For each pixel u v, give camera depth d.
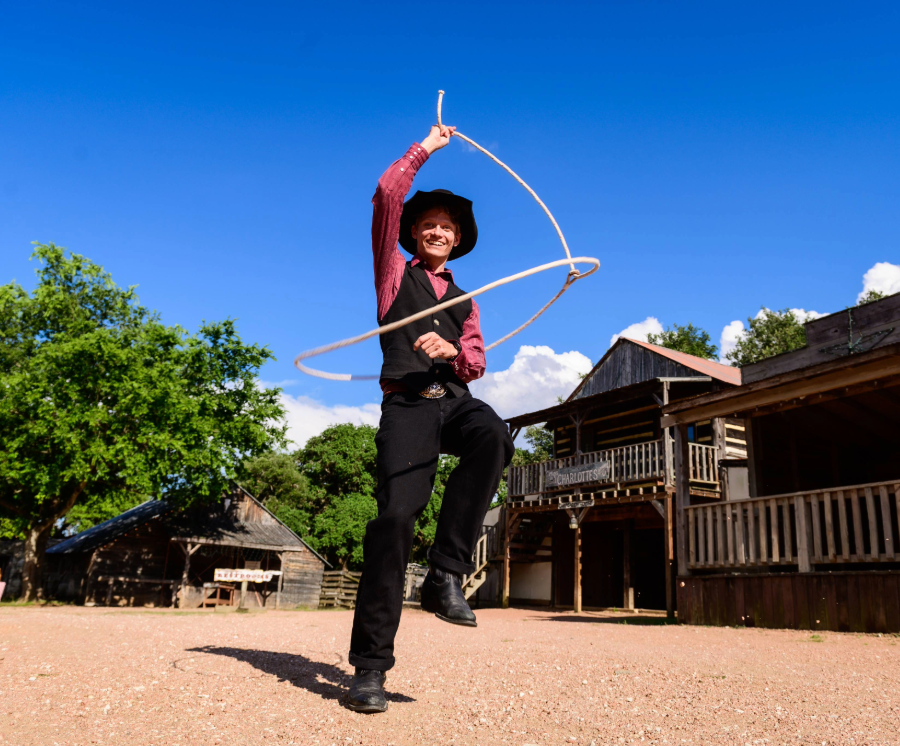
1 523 26.06
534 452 51.22
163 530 29.64
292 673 3.26
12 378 23.59
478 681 3.29
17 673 3.15
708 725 2.38
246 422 27.42
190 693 2.71
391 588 2.53
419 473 2.54
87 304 29.31
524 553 25.33
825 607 8.77
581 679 3.42
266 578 28.75
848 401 11.80
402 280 2.70
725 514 10.85
